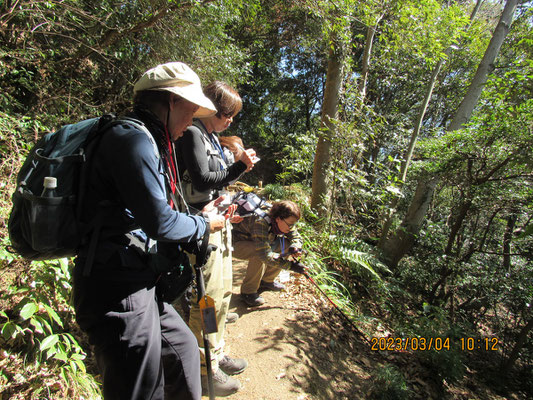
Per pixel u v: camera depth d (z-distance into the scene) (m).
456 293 7.40
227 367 2.43
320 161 6.45
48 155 1.15
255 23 12.78
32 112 4.31
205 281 1.94
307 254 4.76
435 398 3.46
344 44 6.32
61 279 2.15
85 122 1.22
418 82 13.16
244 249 3.10
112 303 1.17
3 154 2.82
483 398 4.40
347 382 2.93
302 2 5.95
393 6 6.12
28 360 1.91
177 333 1.44
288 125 29.00
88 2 5.07
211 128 1.96
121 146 1.08
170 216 1.14
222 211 1.99
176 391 1.44
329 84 6.48
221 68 6.40
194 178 1.75
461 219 6.65
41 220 1.05
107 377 1.18
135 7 5.23
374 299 5.31
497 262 7.12
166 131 1.31
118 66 5.70
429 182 7.18
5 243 2.12
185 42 5.74
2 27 3.89
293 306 3.64
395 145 10.45
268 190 8.50
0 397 1.68
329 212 5.99
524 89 5.91
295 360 2.83
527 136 5.27
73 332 2.29
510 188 5.95
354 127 5.83
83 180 1.11
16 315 2.11
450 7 6.68
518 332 6.81
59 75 4.88
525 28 9.31
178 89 1.25
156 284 1.36
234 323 3.15
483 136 5.84
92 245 1.13
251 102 25.23
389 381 2.96
